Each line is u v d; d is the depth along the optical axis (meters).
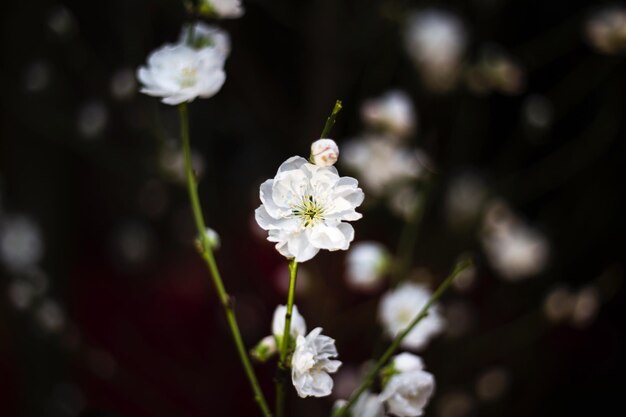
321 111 0.79
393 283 0.65
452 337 0.98
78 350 0.87
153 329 1.23
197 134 0.98
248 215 1.03
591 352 1.26
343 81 0.82
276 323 0.48
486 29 1.02
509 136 1.29
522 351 1.15
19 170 1.12
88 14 1.14
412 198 0.76
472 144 1.15
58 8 0.99
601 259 1.26
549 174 1.15
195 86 0.51
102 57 1.14
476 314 1.12
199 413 1.08
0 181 1.08
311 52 0.80
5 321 1.05
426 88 0.94
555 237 1.20
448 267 1.00
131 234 1.25
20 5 1.02
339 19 0.77
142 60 0.89
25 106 0.97
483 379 1.03
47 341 1.00
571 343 1.26
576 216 1.19
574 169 1.12
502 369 1.06
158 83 0.52
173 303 1.26
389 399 0.50
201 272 1.29
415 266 0.99
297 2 0.88
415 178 0.76
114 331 1.22
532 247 0.98
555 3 1.18
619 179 1.18
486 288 1.24
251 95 0.86
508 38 1.20
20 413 1.06
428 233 1.03
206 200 0.92
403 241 0.68
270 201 0.45
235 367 1.09
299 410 0.85
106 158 0.94
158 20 0.97
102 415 0.56
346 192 0.45
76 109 1.07
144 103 0.87
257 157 1.04
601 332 1.28
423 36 0.85
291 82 1.02
